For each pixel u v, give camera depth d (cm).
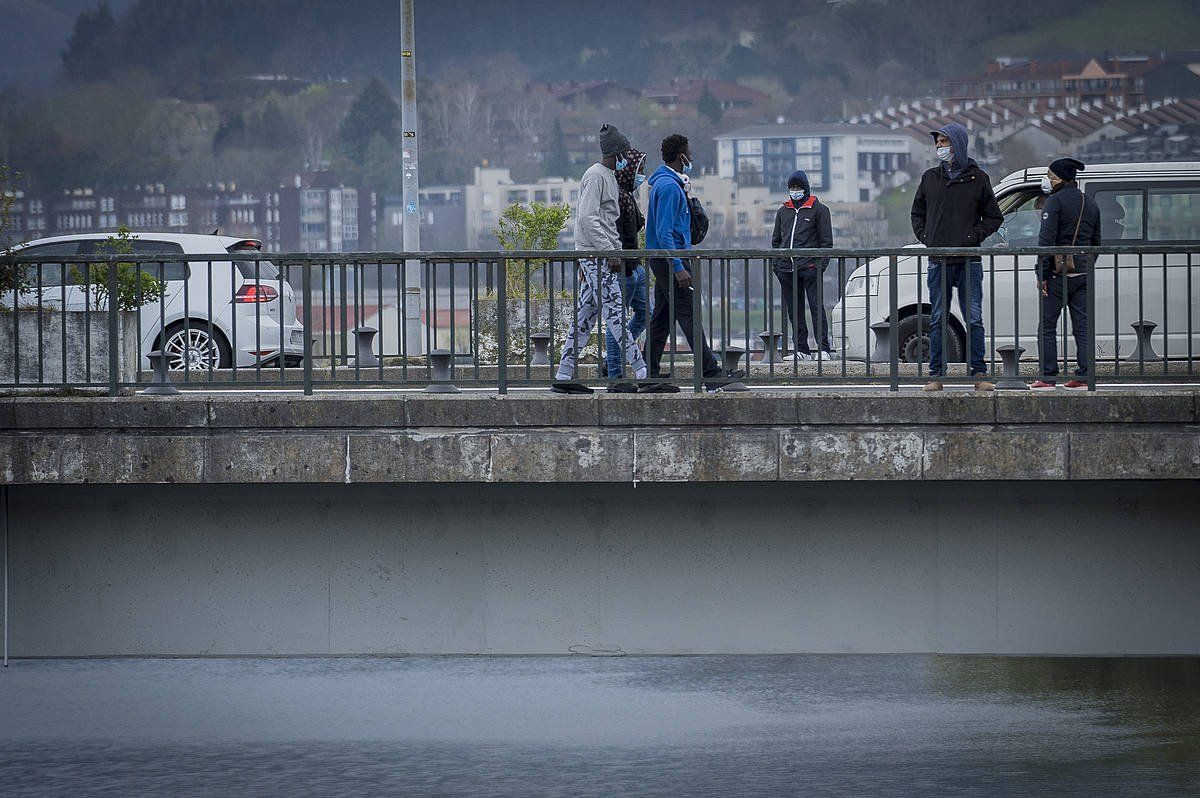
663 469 2836
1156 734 2914
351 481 2859
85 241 4844
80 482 2895
